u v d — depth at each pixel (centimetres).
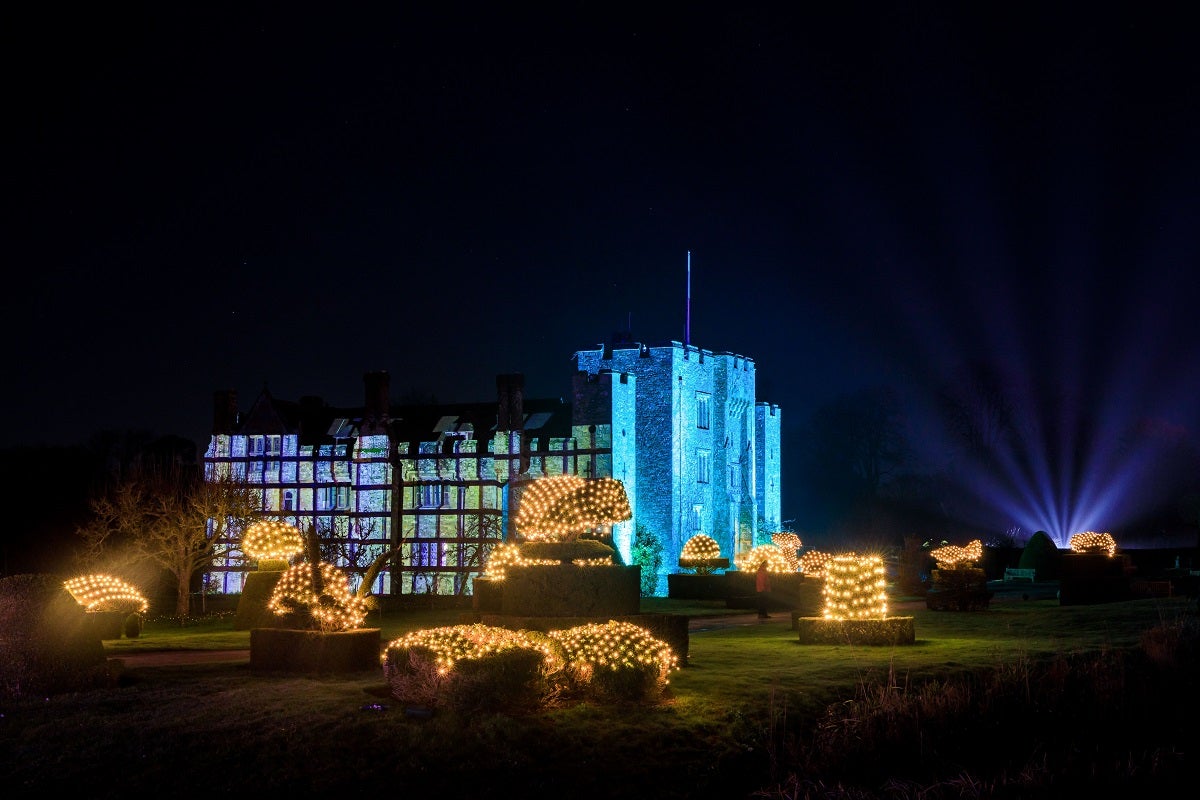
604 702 2036
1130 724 2298
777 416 6969
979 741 2130
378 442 5772
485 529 5462
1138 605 3878
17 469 6750
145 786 1678
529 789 1741
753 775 1881
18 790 1666
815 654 2612
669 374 5869
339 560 5647
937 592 3816
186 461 7519
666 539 5788
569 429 5828
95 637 2181
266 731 1830
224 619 4091
